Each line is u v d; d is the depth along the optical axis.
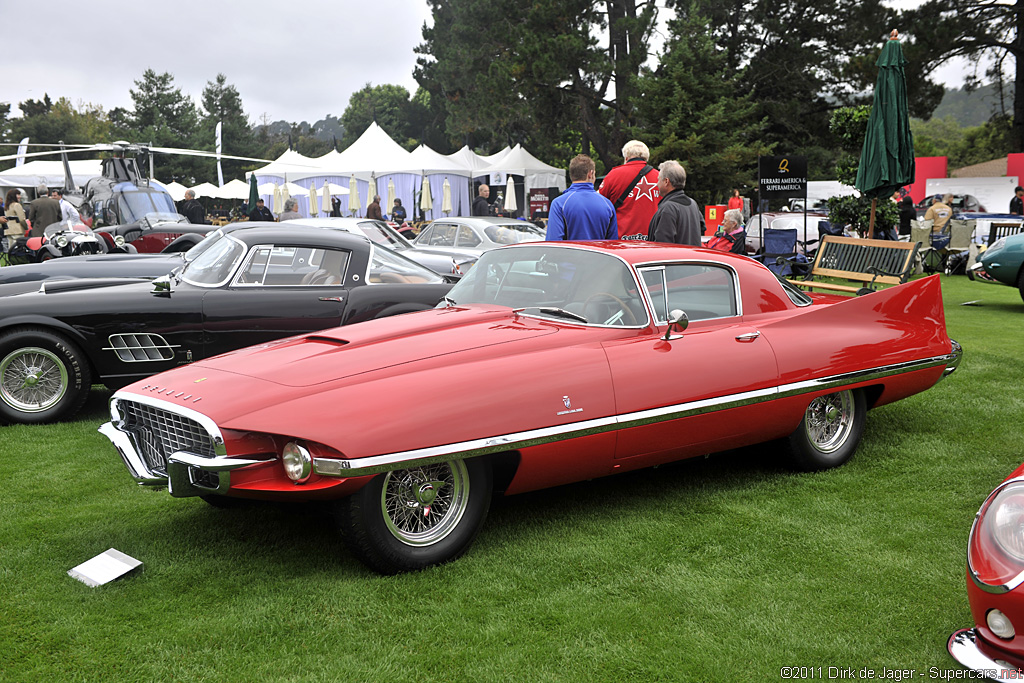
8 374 5.68
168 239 13.29
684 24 30.97
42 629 2.94
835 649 2.82
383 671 2.69
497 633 2.93
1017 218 18.98
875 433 5.51
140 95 85.56
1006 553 2.32
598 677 2.66
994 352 8.15
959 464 4.85
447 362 3.57
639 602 3.17
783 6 36.50
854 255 10.82
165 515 4.11
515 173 27.72
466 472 3.48
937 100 34.47
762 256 14.72
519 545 3.71
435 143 69.06
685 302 4.31
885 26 34.41
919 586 3.27
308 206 28.05
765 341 4.38
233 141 86.12
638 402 3.83
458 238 13.04
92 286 6.26
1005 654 2.31
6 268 7.65
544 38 29.61
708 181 31.36
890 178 11.31
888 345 4.80
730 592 3.25
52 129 82.81
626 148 7.38
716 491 4.46
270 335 6.13
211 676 2.66
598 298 4.12
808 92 37.84
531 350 3.77
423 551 3.41
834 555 3.59
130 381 5.92
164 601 3.16
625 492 4.46
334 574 3.41
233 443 3.20
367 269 6.54
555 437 3.57
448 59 34.22
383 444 3.14
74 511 4.16
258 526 3.96
